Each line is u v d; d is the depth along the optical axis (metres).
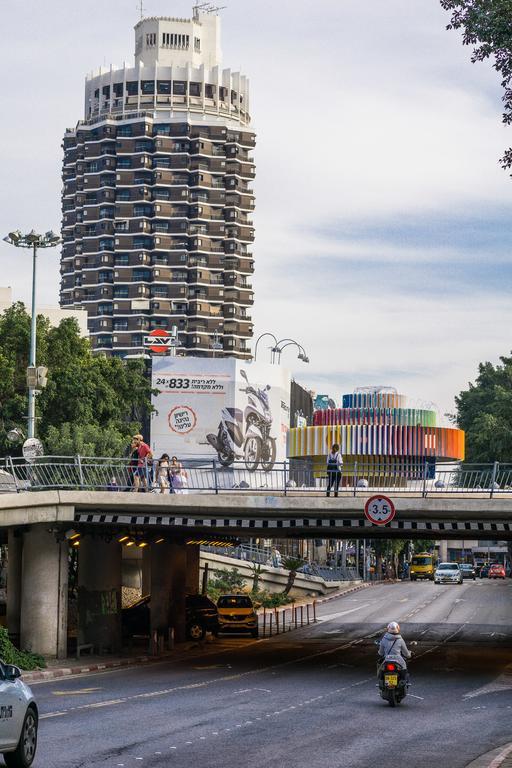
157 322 191.38
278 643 50.31
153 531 46.28
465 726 22.72
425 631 56.38
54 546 38.56
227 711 24.30
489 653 44.12
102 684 30.69
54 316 118.25
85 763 16.47
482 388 133.62
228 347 193.62
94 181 193.38
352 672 35.59
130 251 191.12
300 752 18.47
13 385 75.38
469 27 27.17
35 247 50.88
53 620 38.44
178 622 50.72
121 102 195.75
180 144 192.00
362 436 66.31
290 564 83.38
